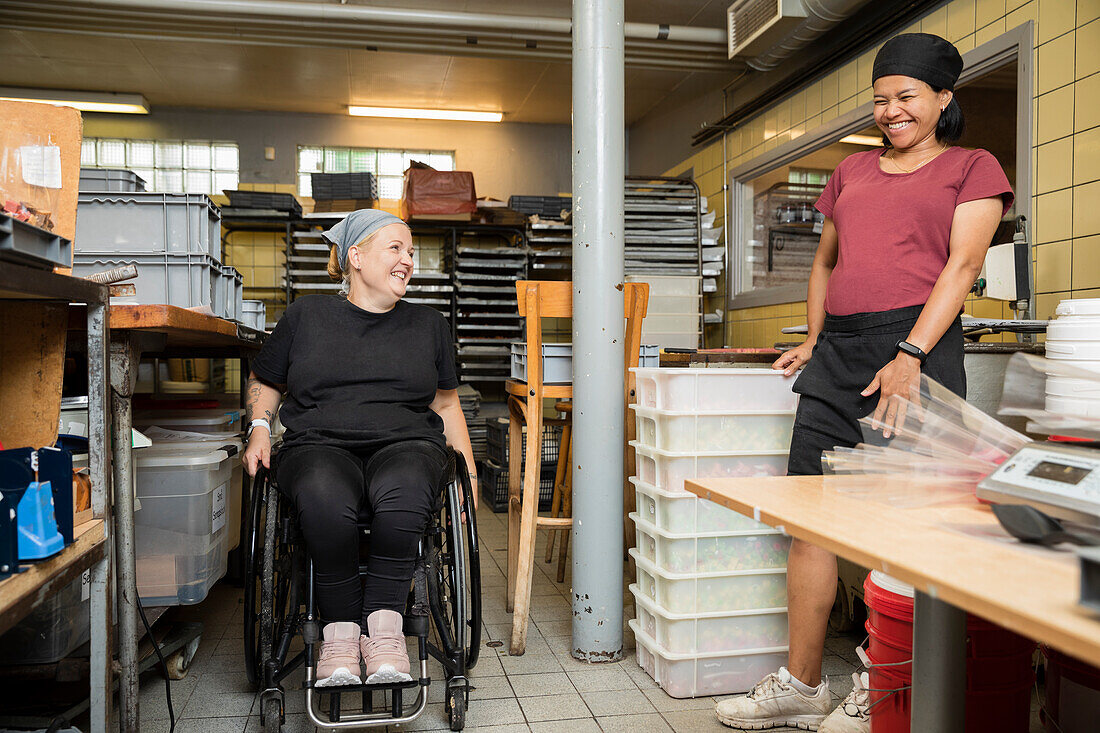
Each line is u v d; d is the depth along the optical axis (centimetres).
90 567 146
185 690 216
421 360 211
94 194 233
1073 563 73
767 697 194
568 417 327
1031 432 113
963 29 360
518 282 245
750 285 574
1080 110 299
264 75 632
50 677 165
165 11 469
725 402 213
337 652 169
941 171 177
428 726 195
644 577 233
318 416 198
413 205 646
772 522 94
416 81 645
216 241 256
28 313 151
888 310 180
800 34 441
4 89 656
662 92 685
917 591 103
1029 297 287
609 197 241
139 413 301
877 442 127
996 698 160
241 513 313
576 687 221
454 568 190
